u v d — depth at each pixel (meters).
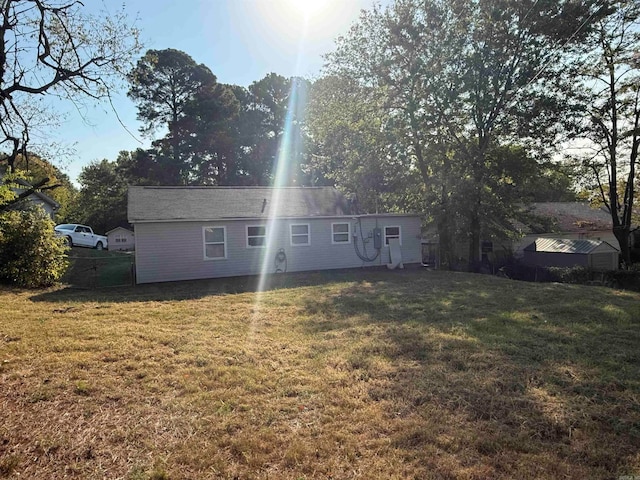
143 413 3.49
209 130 33.75
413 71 16.84
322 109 20.16
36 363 4.60
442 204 17.36
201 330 6.47
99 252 22.56
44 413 3.44
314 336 6.17
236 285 12.61
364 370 4.62
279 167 38.28
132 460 2.81
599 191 20.77
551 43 16.38
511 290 10.91
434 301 9.21
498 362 4.89
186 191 16.42
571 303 8.75
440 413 3.54
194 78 34.12
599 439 3.11
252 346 5.57
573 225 24.80
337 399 3.82
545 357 5.07
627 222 20.11
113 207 35.75
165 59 32.59
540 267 19.05
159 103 33.94
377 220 17.36
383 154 18.06
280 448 2.96
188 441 3.06
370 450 2.95
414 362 4.92
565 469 2.72
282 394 3.93
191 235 14.26
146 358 4.91
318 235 16.34
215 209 15.08
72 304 8.72
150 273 13.72
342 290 11.09
